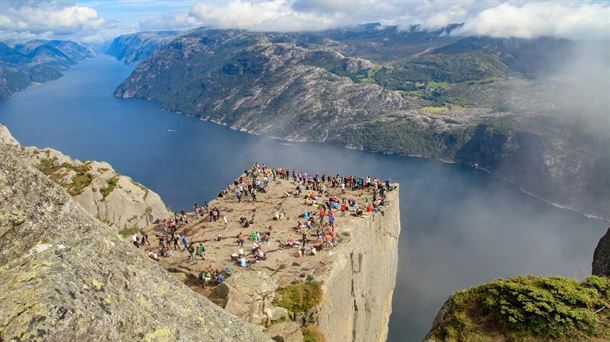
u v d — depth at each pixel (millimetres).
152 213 89688
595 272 41781
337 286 56875
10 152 14711
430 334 29578
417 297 158625
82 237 14406
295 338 40062
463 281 175125
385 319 97812
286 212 75812
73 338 11523
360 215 76250
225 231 69625
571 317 26719
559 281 29922
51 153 93125
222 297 42781
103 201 83938
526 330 27016
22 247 12898
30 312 11133
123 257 15461
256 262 58281
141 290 15047
